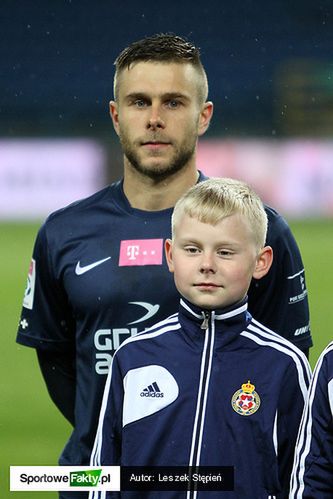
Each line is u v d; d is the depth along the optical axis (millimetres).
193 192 5988
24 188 46500
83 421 7086
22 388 16641
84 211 7254
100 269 7020
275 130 58031
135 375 6047
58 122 57625
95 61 61500
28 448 12789
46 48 61312
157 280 6914
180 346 6047
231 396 5895
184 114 6781
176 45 6797
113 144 46969
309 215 45219
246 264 5953
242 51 62031
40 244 7320
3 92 59938
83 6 62375
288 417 5922
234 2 62875
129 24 62594
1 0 61906
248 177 46562
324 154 46250
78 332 7141
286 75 59562
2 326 21828
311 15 62156
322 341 18688
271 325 7141
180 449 5883
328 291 24891
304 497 5656
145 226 7047
